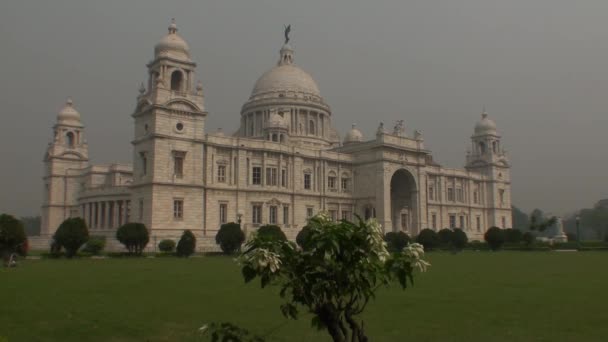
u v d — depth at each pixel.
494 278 37.34
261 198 96.06
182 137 85.44
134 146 87.50
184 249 70.31
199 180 87.12
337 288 9.76
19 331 19.42
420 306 24.28
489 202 147.12
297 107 134.38
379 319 21.12
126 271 44.12
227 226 76.25
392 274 10.12
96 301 26.06
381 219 105.81
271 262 9.14
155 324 20.41
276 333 18.67
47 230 123.44
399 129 114.12
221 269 46.50
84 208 108.31
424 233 95.06
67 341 17.97
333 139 149.88
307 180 105.69
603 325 19.81
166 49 86.50
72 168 127.06
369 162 109.75
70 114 128.50
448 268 47.47
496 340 17.52
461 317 21.53
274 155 99.69
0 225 54.41
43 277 38.50
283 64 145.50
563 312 22.62
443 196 132.25
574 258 65.19
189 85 88.19
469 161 152.25
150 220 80.69
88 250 71.38
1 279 37.00
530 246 98.88
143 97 86.44
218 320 21.06
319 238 9.27
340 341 9.80
